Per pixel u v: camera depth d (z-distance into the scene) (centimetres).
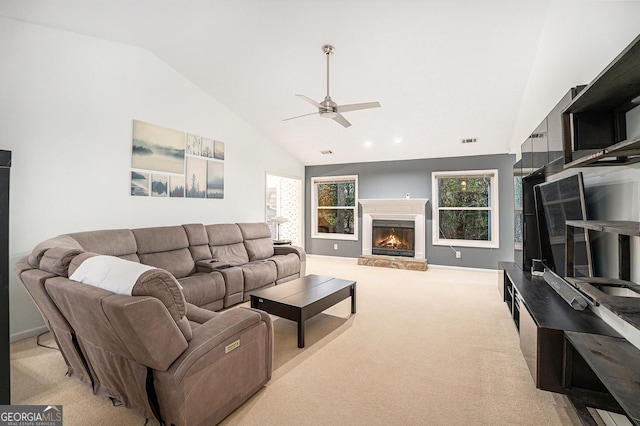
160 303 146
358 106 318
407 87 410
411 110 466
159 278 151
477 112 452
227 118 519
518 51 326
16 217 288
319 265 658
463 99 423
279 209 805
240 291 394
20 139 289
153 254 367
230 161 527
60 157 316
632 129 173
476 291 447
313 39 336
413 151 620
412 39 324
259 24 317
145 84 393
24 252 292
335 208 757
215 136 496
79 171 331
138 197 388
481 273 575
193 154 460
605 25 184
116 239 330
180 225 416
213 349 167
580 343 166
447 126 502
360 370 231
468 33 308
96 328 161
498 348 266
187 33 339
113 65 360
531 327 208
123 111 371
